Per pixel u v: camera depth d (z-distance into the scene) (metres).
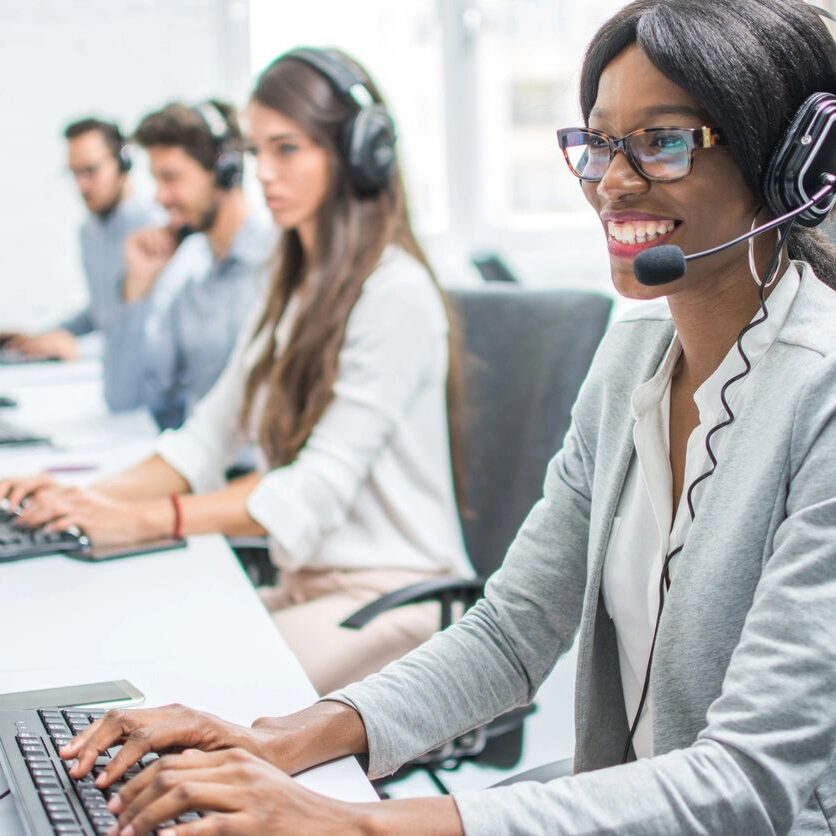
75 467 2.16
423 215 3.75
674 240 0.94
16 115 3.49
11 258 3.55
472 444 1.86
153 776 0.84
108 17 3.52
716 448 0.98
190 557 1.60
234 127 2.76
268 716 1.05
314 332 1.87
